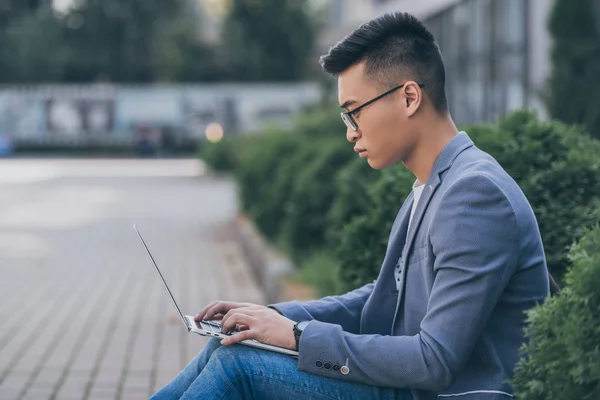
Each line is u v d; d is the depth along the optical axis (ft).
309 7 167.22
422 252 9.00
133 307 27.76
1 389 18.24
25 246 43.50
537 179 13.23
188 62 165.37
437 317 8.45
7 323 25.29
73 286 32.01
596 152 14.39
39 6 166.71
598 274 7.48
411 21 9.29
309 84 140.77
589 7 39.83
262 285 33.42
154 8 166.20
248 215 49.93
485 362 8.73
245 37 165.27
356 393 8.89
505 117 14.94
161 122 136.98
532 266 8.72
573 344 7.46
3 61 162.71
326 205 33.35
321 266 27.86
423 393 8.91
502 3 55.31
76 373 19.56
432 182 9.11
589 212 12.93
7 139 137.90
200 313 10.04
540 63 48.42
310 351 8.80
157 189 82.69
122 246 43.83
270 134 50.67
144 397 17.70
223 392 8.76
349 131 9.54
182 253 41.68
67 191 78.89
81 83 166.30
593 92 39.55
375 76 9.22
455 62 66.69
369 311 9.89
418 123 9.25
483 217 8.50
